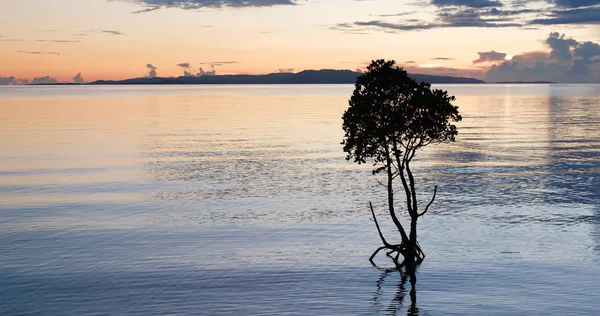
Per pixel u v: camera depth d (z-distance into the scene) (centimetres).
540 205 5128
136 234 4159
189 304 2838
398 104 3269
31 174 6750
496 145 9775
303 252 3738
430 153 8819
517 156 8419
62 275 3256
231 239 4044
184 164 7588
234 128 12988
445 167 7462
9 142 9962
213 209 4994
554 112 19500
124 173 6862
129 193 5669
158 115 17550
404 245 3459
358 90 3297
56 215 4725
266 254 3681
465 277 3238
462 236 4125
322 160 8012
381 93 3195
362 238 4094
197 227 4378
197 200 5362
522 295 2952
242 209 5009
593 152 8756
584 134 11612
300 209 5028
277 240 4028
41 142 10006
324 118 16225
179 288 3059
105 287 3064
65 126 13312
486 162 7869
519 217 4684
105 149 9100
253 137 11006
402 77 3259
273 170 7144
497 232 4222
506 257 3603
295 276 3256
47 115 17200
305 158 8200
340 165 7575
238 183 6250
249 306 2808
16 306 2808
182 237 4088
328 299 2903
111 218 4641
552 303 2842
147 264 3459
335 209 5034
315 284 3125
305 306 2812
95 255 3638
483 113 19100
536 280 3178
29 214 4750
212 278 3216
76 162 7712
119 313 2720
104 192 5716
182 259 3569
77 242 3938
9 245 3850
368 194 5709
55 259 3550
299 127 13212
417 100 3170
